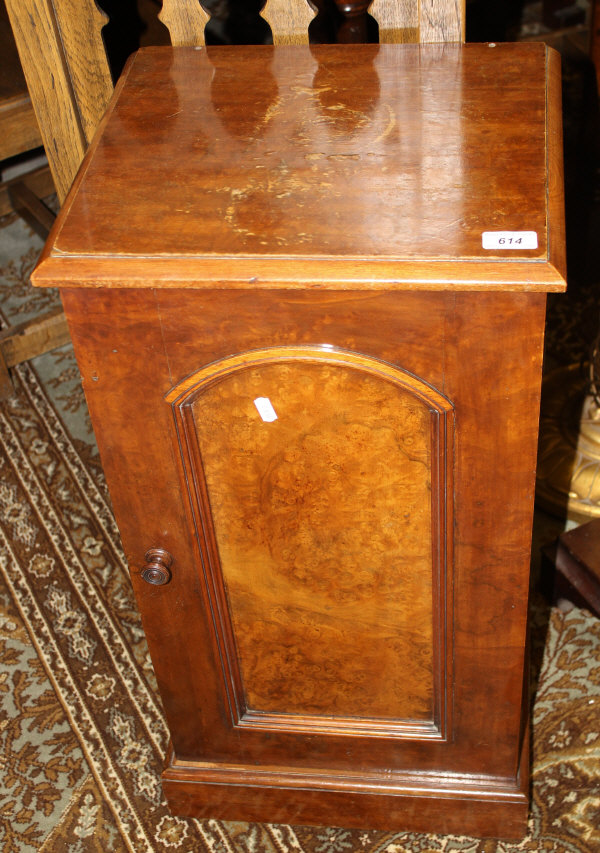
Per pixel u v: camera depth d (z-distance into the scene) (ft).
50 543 7.54
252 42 9.97
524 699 5.94
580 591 6.46
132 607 7.11
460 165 4.15
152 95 4.75
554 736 6.20
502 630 4.85
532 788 5.98
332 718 5.45
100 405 4.31
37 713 6.56
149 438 4.41
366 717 5.42
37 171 9.60
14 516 7.73
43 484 7.93
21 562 7.45
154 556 4.81
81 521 7.66
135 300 3.95
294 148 4.33
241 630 5.13
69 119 5.77
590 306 8.63
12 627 7.06
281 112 4.55
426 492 4.43
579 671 6.49
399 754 5.49
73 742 6.41
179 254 3.88
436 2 5.06
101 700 6.61
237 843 5.89
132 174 4.28
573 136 9.79
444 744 5.38
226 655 5.20
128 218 4.06
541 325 3.84
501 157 4.17
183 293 3.91
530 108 4.42
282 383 4.17
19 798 6.15
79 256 3.91
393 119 4.43
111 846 5.92
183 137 4.46
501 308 3.80
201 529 4.70
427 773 5.58
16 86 7.75
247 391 4.21
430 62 4.77
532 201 3.94
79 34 5.46
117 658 6.84
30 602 7.20
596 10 8.43
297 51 4.97
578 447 7.38
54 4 5.33
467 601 4.77
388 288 3.75
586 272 8.89
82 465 8.04
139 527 4.76
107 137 4.51
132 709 6.55
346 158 4.24
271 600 4.97
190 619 5.07
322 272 3.76
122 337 4.07
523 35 11.34
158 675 5.36
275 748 5.59
